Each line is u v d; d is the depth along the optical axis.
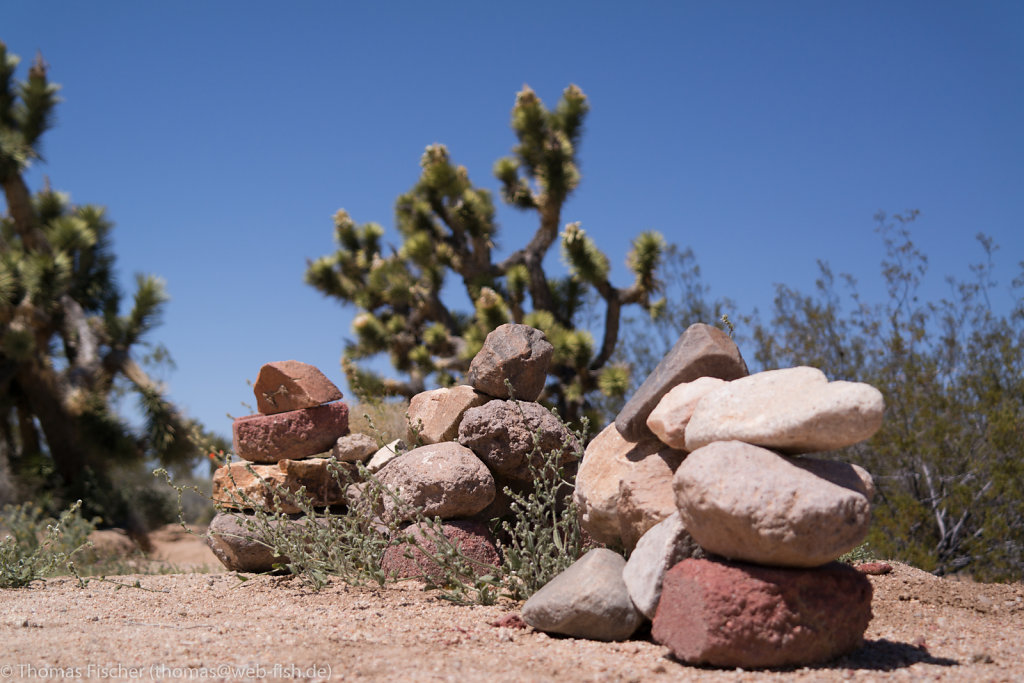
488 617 3.83
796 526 2.80
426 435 5.30
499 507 5.09
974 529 8.75
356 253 17.06
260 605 4.31
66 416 15.16
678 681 2.76
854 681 2.73
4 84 16.44
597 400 14.09
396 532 4.71
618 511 3.72
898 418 9.23
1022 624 3.99
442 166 14.60
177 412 15.41
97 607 4.38
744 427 3.13
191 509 16.55
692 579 2.98
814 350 10.81
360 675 2.82
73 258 16.31
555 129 14.20
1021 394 9.01
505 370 4.99
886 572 4.92
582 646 3.27
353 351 15.38
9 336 13.95
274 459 5.60
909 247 10.68
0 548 5.59
